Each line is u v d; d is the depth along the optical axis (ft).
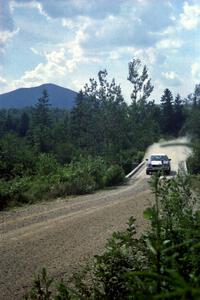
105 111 270.67
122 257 14.25
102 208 59.00
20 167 96.17
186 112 354.13
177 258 10.74
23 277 28.58
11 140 112.88
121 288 13.78
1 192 66.44
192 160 92.58
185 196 18.33
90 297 14.19
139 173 133.39
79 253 34.24
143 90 294.66
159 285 8.29
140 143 262.67
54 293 22.82
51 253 34.86
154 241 10.85
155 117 360.69
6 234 43.86
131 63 294.87
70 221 49.73
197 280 8.65
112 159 155.43
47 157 109.40
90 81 282.36
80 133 294.05
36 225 48.39
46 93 393.50
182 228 13.34
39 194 74.33
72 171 93.61
